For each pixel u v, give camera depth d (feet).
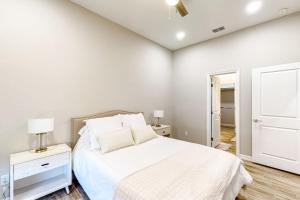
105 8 8.93
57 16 7.92
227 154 6.86
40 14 7.38
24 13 6.93
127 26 10.97
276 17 9.63
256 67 10.55
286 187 7.60
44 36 7.50
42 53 7.45
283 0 8.00
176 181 4.63
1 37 6.38
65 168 7.66
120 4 8.54
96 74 9.58
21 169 5.87
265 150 9.95
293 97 8.97
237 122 11.37
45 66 7.54
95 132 7.83
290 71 9.06
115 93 10.64
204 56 13.32
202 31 11.57
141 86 12.51
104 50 9.98
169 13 9.33
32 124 6.41
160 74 14.28
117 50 10.73
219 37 12.39
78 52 8.75
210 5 8.41
